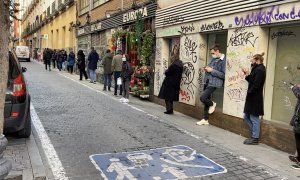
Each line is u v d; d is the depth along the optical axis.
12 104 7.21
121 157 6.80
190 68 11.38
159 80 13.52
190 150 7.36
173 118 10.77
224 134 8.87
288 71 7.90
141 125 9.57
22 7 6.62
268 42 8.34
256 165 6.54
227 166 6.44
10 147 7.25
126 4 17.69
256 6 8.22
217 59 9.67
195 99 11.07
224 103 9.46
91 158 6.71
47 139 7.95
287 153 7.34
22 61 47.50
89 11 25.75
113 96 15.07
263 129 8.03
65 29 36.03
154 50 14.09
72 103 12.80
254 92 7.79
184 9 11.59
